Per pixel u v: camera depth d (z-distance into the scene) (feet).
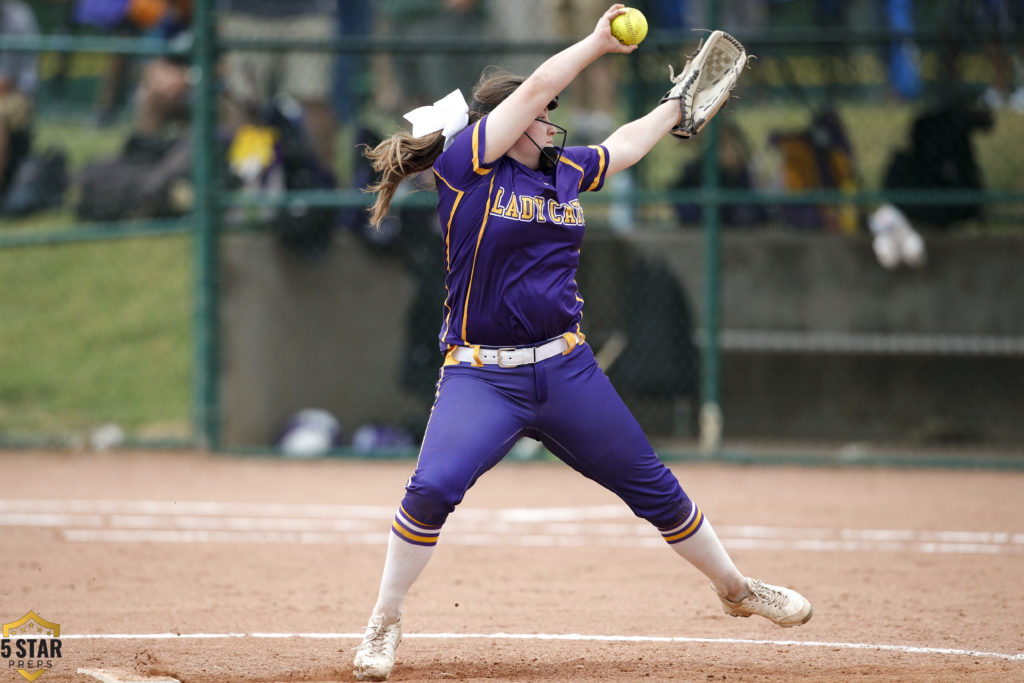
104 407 144.77
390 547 50.14
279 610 66.18
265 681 50.83
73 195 167.73
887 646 57.93
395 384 135.95
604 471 51.39
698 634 60.80
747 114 156.35
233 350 130.00
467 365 50.24
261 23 149.38
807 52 154.92
